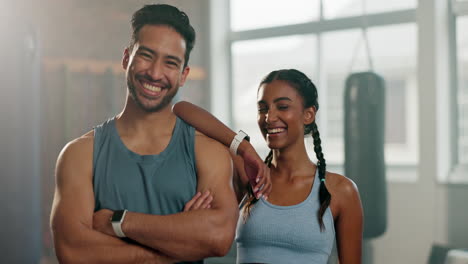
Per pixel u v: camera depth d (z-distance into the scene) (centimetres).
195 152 149
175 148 148
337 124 539
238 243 165
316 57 542
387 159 534
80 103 542
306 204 160
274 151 168
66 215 140
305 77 167
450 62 478
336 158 540
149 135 147
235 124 598
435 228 461
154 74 140
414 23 498
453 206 455
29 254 399
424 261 463
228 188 148
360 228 168
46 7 553
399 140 530
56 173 147
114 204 143
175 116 152
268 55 576
